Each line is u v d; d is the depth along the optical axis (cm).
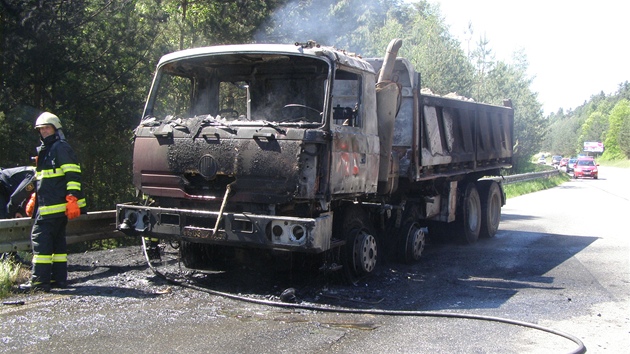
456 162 1152
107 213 932
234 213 681
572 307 711
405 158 949
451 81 2950
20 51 1341
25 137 1334
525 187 3062
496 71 3734
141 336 542
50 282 714
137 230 740
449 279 865
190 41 1862
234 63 786
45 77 1403
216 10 1923
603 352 552
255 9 1941
